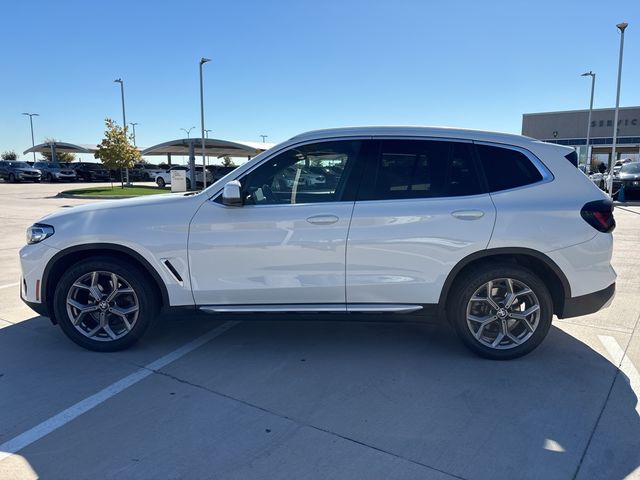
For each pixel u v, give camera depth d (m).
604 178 22.59
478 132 4.07
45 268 4.12
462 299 3.98
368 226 3.89
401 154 4.04
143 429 3.04
